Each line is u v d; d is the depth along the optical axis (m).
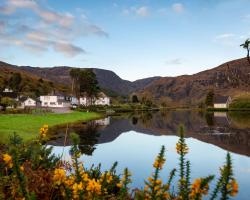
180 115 90.56
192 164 17.25
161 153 3.75
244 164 17.34
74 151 4.28
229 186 3.06
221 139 31.55
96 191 3.81
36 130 33.09
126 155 20.55
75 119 57.81
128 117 77.81
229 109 134.25
